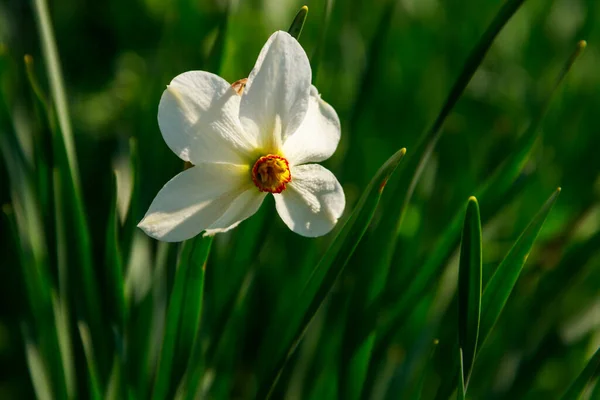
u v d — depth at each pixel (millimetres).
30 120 643
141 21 992
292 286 649
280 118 502
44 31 550
